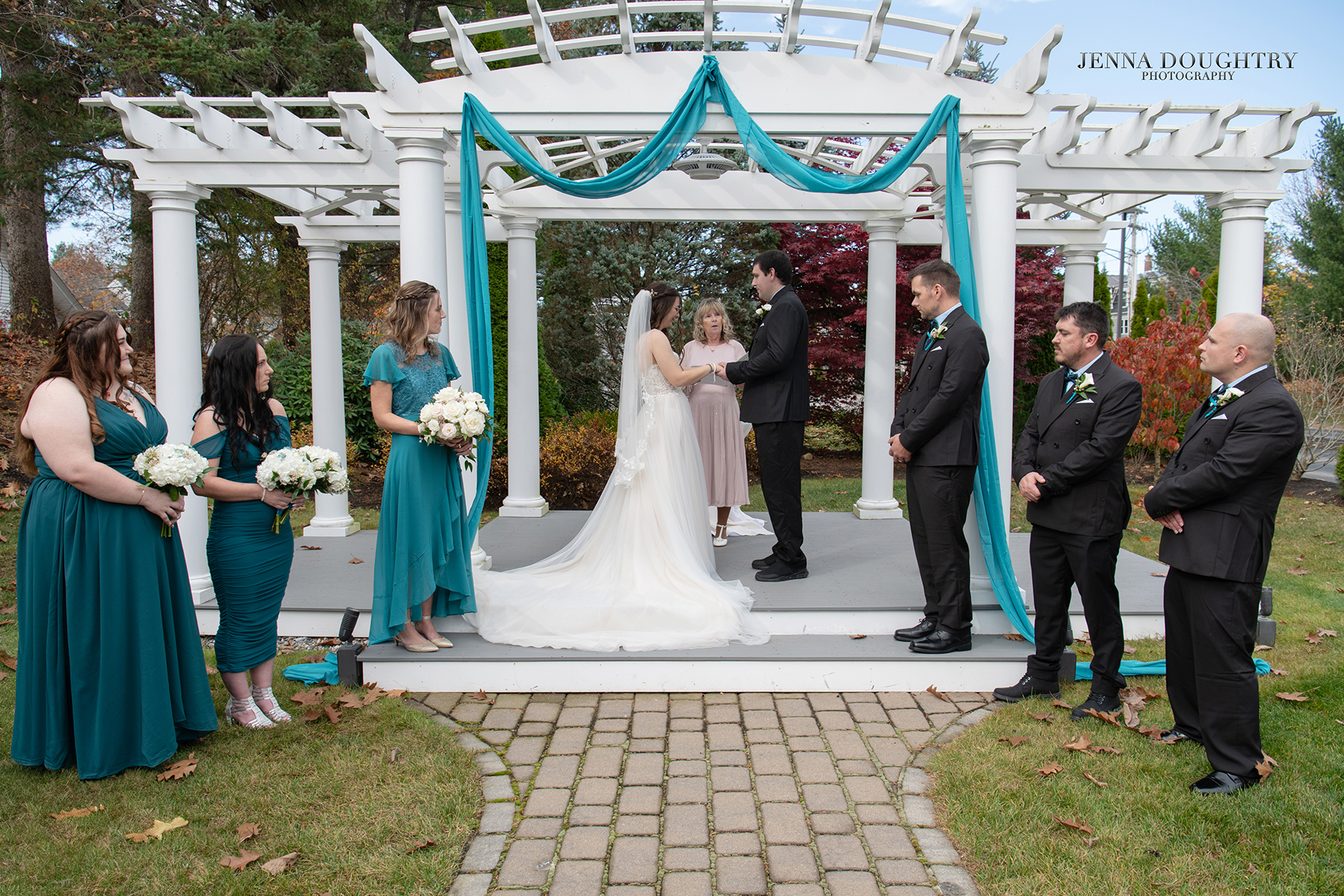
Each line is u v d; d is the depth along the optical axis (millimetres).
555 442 8516
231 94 10656
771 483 4523
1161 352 9672
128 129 4262
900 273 11039
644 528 4207
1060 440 3271
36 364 11016
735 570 4863
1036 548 3426
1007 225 3971
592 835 2537
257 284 12094
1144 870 2301
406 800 2707
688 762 3033
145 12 9977
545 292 12391
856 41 3969
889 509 6832
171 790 2752
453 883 2314
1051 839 2447
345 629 3762
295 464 2965
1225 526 2705
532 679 3699
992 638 3969
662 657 3686
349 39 11719
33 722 2809
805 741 3199
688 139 3924
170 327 4555
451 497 3732
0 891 2217
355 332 11453
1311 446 9859
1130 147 4602
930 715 3441
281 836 2498
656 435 4281
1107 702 3283
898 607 4047
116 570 2779
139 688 2848
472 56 3947
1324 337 10492
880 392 6773
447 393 3488
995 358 3992
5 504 7340
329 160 4574
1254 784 2727
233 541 3102
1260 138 4738
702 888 2268
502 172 5957
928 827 2590
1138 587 4777
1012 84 3898
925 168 4965
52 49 9875
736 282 12242
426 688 3703
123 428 2816
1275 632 4258
